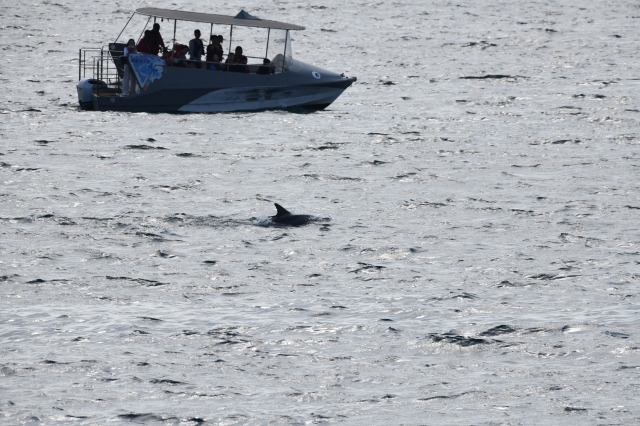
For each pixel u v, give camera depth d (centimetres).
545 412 6975
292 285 9438
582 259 10188
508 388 7331
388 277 9669
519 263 10075
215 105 18175
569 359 7806
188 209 11938
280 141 16100
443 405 7088
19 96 19912
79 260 10050
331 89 18600
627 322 8488
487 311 8788
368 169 14212
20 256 10112
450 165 14525
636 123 17975
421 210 12019
